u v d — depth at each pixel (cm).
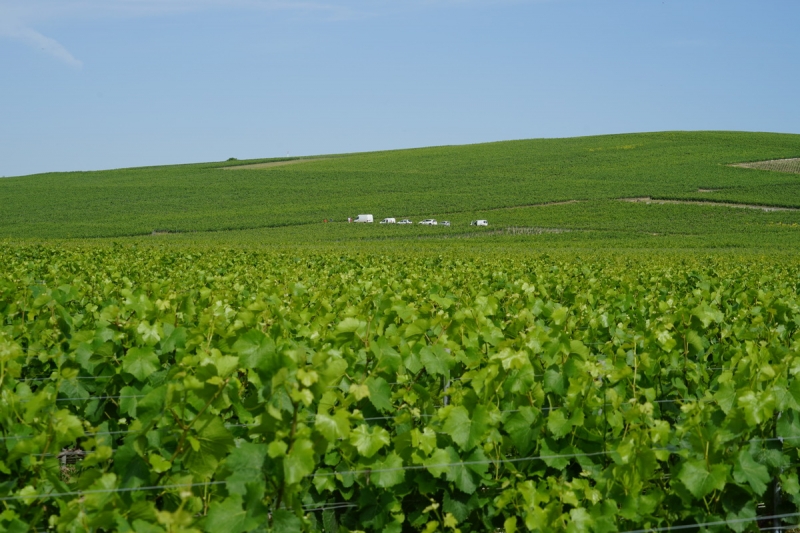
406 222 8800
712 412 495
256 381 530
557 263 1927
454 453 469
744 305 948
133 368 543
